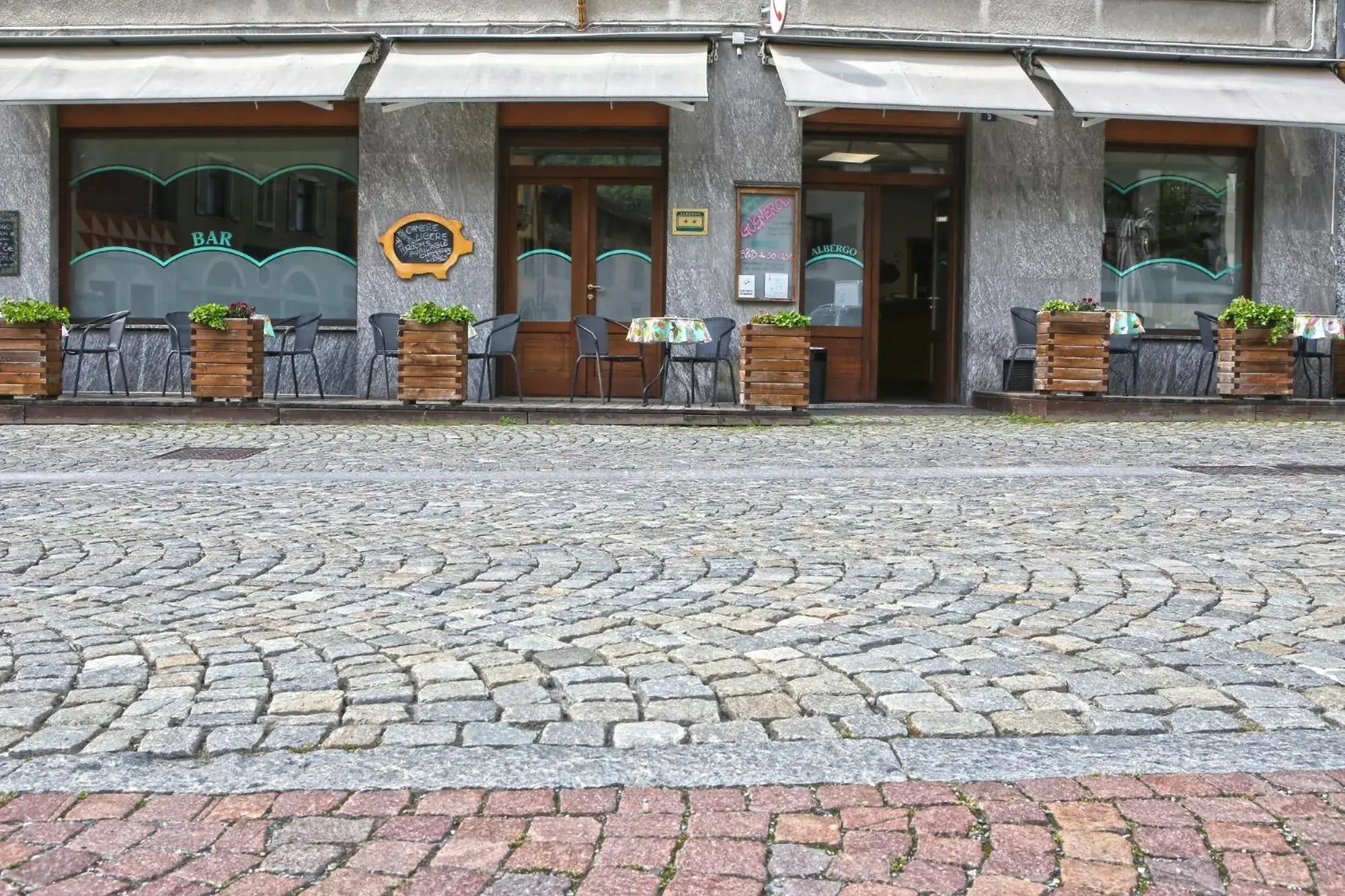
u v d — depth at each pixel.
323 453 10.16
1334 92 14.96
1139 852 2.59
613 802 2.85
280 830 2.71
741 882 2.47
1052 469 9.20
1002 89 14.34
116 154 15.70
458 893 2.43
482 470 9.16
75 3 15.30
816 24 15.11
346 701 3.60
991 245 15.38
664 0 14.99
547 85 14.00
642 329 12.73
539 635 4.35
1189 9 15.59
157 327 15.57
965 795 2.88
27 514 7.12
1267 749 3.17
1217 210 15.92
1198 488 8.13
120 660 4.04
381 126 15.08
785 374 12.70
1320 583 5.20
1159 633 4.35
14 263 15.43
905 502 7.55
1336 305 15.80
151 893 2.44
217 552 5.98
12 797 2.90
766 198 15.04
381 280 15.17
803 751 3.17
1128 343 15.15
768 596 4.97
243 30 15.18
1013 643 4.22
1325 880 2.47
